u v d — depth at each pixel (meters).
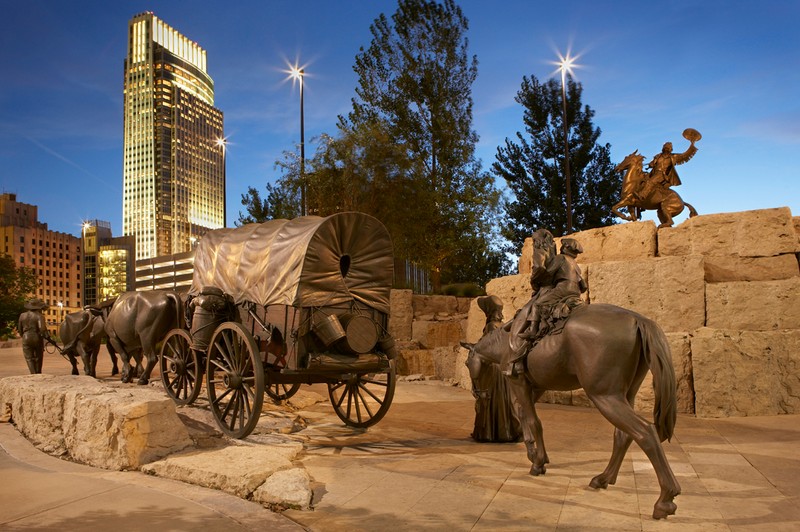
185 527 5.39
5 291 68.19
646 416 11.97
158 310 12.90
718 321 12.62
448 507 5.96
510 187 35.03
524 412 7.08
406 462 7.83
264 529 5.38
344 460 7.97
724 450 8.30
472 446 8.93
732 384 11.20
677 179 16.14
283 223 9.86
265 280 9.28
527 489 6.53
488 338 8.55
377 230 9.51
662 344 5.77
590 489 6.49
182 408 10.68
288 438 9.07
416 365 20.05
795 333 11.39
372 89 31.73
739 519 5.48
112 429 7.72
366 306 9.46
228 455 7.34
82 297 176.88
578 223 34.03
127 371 13.92
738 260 13.27
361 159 27.44
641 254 14.44
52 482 6.91
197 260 11.38
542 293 6.93
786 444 8.66
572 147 34.03
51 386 9.84
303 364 8.71
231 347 9.46
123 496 6.33
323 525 5.53
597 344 5.92
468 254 32.25
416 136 31.45
